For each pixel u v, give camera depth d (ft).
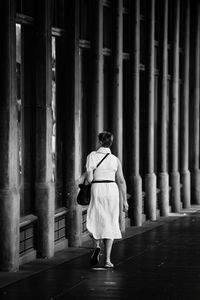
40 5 42.96
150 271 38.47
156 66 69.00
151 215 65.26
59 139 48.19
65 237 47.80
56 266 39.93
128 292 33.06
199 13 80.59
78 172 48.39
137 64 60.75
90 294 32.53
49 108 43.42
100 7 52.54
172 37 72.79
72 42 47.98
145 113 64.90
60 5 47.67
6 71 37.83
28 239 42.09
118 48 57.00
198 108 81.35
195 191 81.97
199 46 80.79
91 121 52.95
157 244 49.08
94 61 52.54
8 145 37.91
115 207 40.01
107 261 39.60
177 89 73.46
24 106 43.24
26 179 43.11
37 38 43.06
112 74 57.06
